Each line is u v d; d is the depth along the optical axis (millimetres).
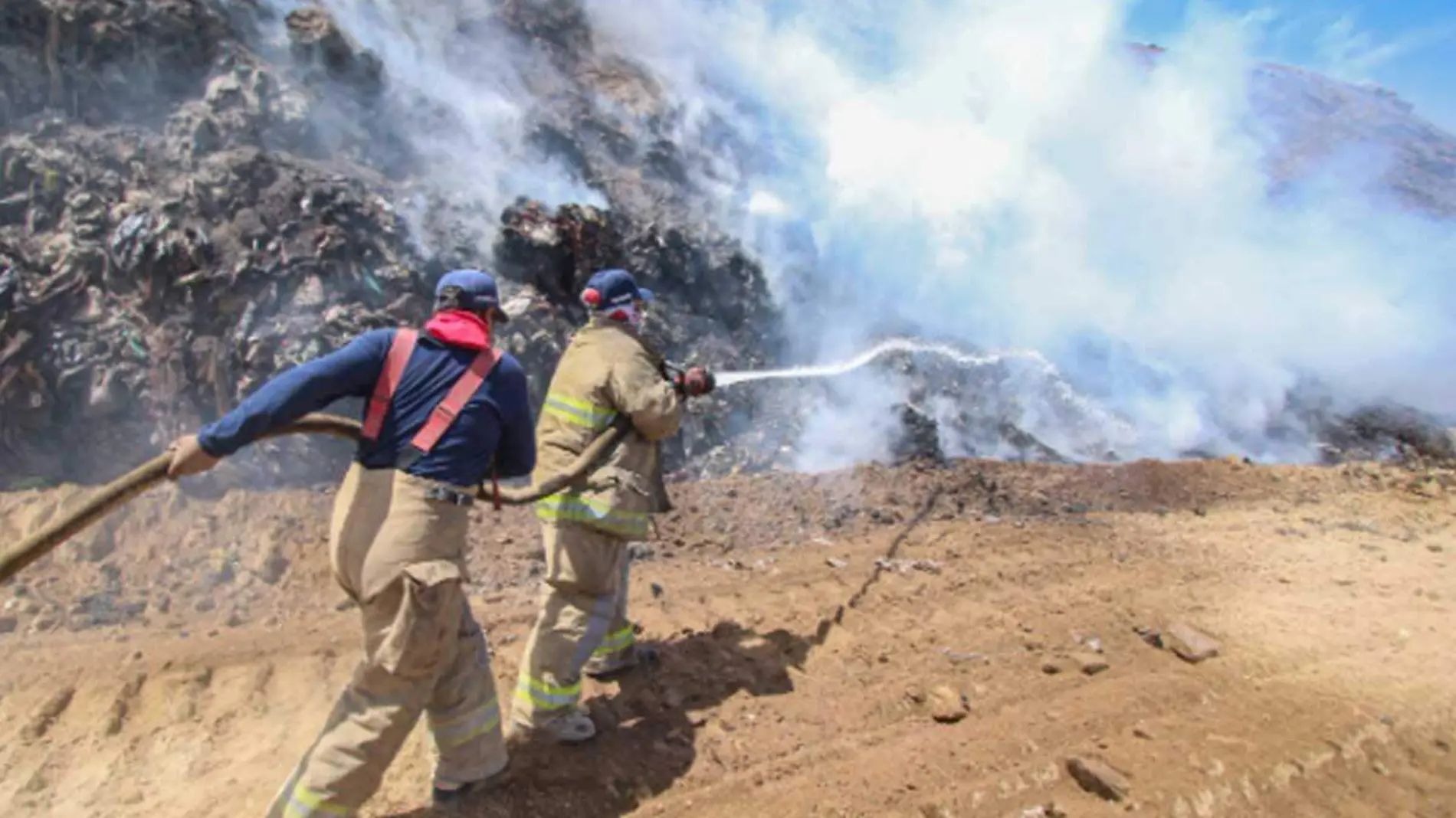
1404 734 4383
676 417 3906
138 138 6453
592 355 3949
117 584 4898
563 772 3703
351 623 4746
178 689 4070
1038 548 6559
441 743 3381
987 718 4320
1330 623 5566
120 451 5680
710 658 4664
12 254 5715
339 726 3074
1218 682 4777
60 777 3549
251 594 4984
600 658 4352
